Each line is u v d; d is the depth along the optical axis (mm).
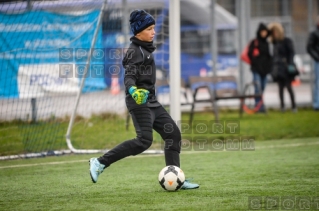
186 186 24016
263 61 54875
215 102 48156
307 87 75688
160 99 51812
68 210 20422
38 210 20562
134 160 33188
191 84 55844
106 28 44750
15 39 37344
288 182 25469
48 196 23188
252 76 56906
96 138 40062
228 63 68750
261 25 54969
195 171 29062
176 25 34250
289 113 56656
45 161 33281
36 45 38125
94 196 22922
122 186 25078
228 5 68188
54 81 40906
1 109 39750
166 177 23328
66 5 39156
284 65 56531
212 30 56250
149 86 22609
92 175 22156
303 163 31078
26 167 31188
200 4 65438
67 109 46375
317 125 47375
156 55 47250
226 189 23875
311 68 60781
